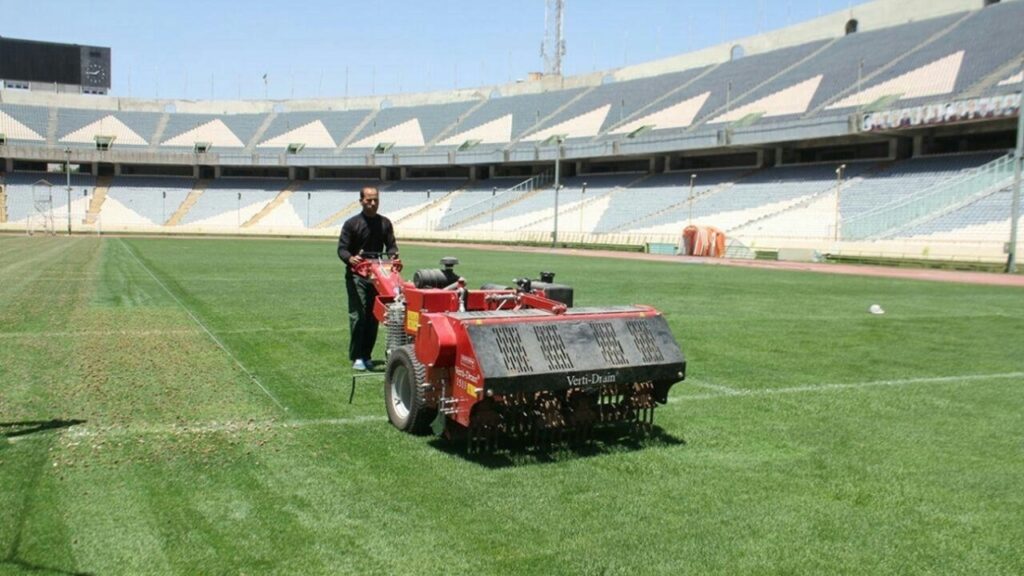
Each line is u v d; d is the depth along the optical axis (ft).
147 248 117.70
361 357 26.78
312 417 20.58
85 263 77.82
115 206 208.85
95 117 235.81
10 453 16.83
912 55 153.07
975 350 33.86
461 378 17.20
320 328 36.55
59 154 212.64
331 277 67.00
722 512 14.51
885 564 12.50
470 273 78.18
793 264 108.88
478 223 190.19
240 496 14.70
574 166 207.21
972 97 123.13
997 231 103.40
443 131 225.15
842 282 74.84
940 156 134.92
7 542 12.41
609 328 18.28
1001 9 155.43
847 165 148.66
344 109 257.96
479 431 17.57
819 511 14.66
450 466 16.75
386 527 13.41
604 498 15.06
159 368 26.40
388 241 26.78
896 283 74.28
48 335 32.71
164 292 51.83
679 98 188.75
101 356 28.27
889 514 14.60
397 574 11.69
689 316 44.86
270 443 18.11
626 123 188.55
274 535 12.97
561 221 174.09
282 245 143.43
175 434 18.58
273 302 47.14
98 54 246.47
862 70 156.56
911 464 17.58
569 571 11.93
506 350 16.81
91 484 15.10
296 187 227.81
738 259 122.52
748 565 12.33
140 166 233.35
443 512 14.12
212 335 33.81
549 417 17.79
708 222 148.15
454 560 12.19
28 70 237.86
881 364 30.25
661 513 14.37
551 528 13.55
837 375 27.96
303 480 15.66
